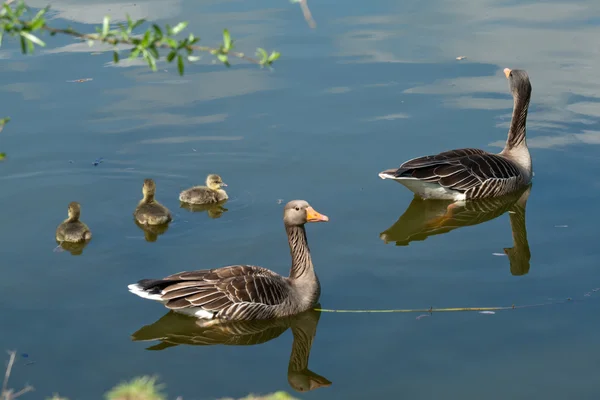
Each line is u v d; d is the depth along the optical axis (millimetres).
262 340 11867
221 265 13453
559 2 25391
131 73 20953
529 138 18609
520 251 14055
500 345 11203
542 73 20797
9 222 14945
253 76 20969
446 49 22031
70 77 20516
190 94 20000
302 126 18578
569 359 10828
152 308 12289
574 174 17172
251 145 17828
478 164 16656
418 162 16422
